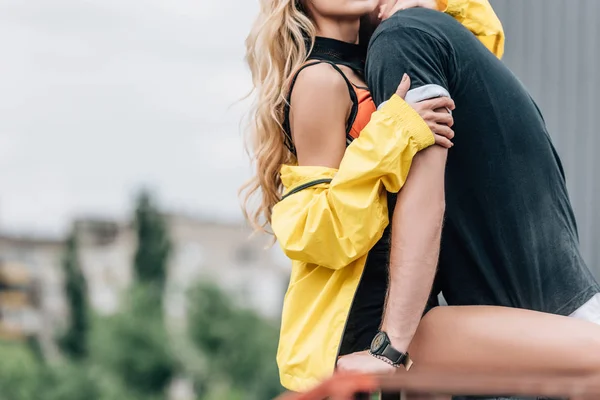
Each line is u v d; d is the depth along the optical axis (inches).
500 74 129.6
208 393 2397.9
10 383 2383.1
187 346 2453.2
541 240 128.3
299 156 130.3
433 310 126.3
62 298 2896.2
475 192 127.4
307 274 127.8
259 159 137.7
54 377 2415.1
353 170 119.6
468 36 129.9
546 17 279.7
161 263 2940.5
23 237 3137.3
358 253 120.8
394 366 119.1
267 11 135.8
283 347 126.6
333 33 135.0
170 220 3329.2
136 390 2406.5
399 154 119.0
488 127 127.4
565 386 100.1
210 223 3774.6
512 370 119.3
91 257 3284.9
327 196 121.8
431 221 120.8
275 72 133.3
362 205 119.3
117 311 2539.4
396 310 120.2
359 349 126.3
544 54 280.2
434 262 121.3
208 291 2501.2
